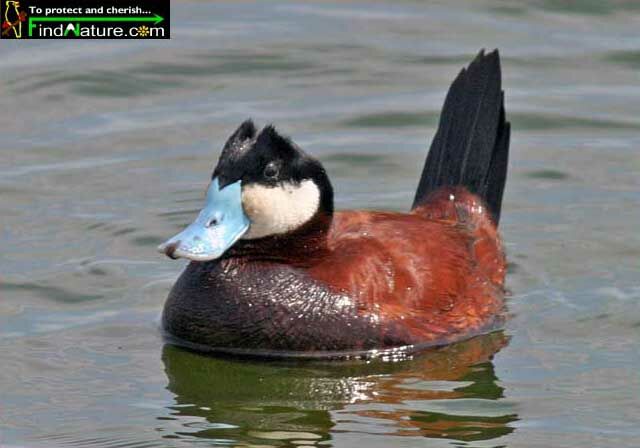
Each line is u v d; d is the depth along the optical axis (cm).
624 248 1196
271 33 1630
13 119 1446
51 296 1127
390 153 1371
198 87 1516
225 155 1022
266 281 1021
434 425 917
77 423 927
